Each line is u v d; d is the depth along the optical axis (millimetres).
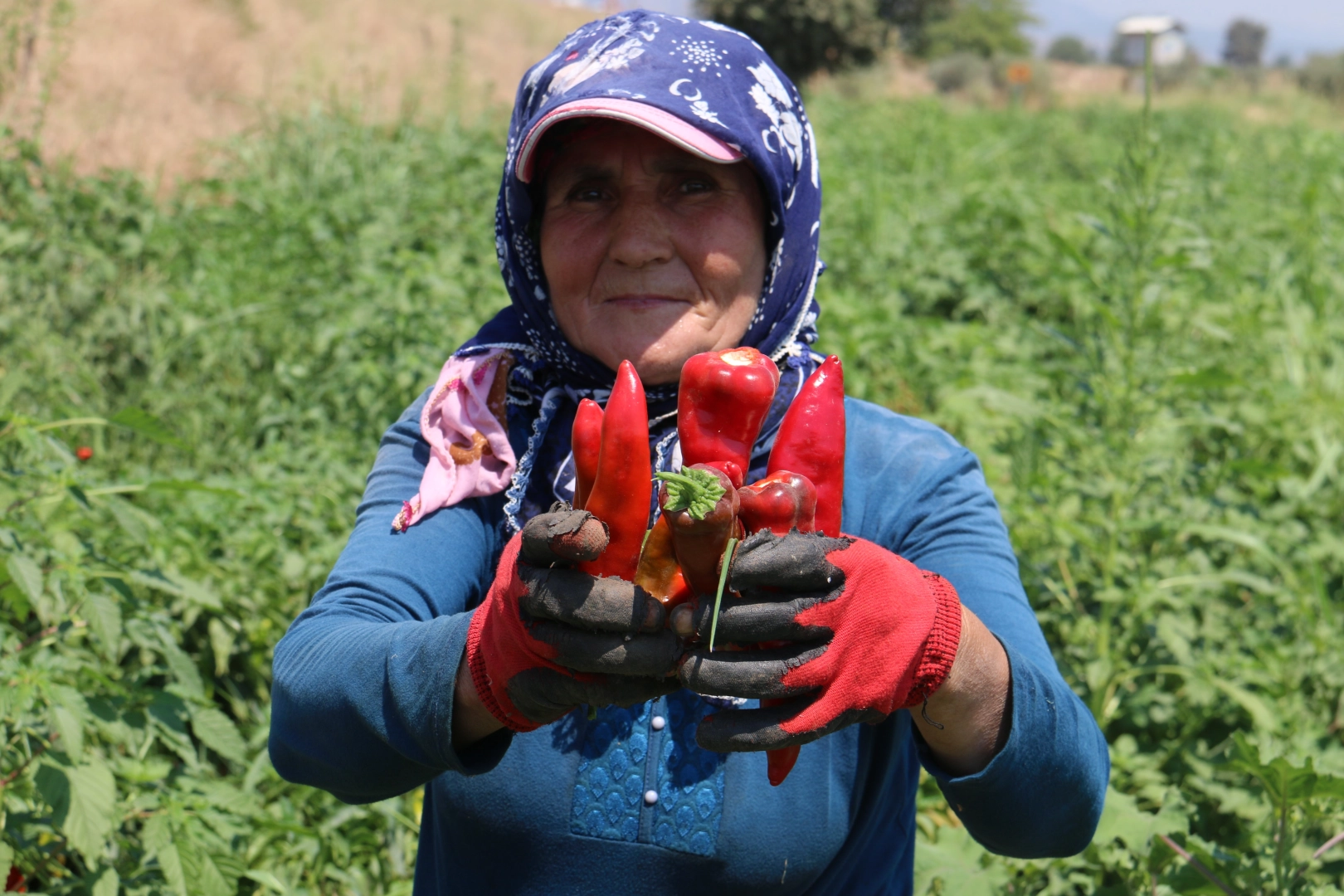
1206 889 2201
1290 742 2727
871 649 1004
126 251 6055
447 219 7438
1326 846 2158
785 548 984
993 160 13555
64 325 5223
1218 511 3816
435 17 19359
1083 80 45625
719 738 1009
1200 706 3189
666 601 1045
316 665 1299
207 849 2338
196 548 3230
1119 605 3404
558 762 1393
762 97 1375
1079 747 1218
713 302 1402
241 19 14664
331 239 6645
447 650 1174
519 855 1412
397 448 1536
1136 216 3324
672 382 1432
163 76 12219
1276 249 7691
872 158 11555
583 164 1389
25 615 2568
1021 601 1371
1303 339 5824
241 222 7133
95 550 2588
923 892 2219
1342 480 4449
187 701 2492
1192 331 5270
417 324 4738
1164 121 16875
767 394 1083
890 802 1518
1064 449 3883
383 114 11375
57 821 2109
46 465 2629
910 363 5430
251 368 5207
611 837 1384
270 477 3914
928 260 7535
